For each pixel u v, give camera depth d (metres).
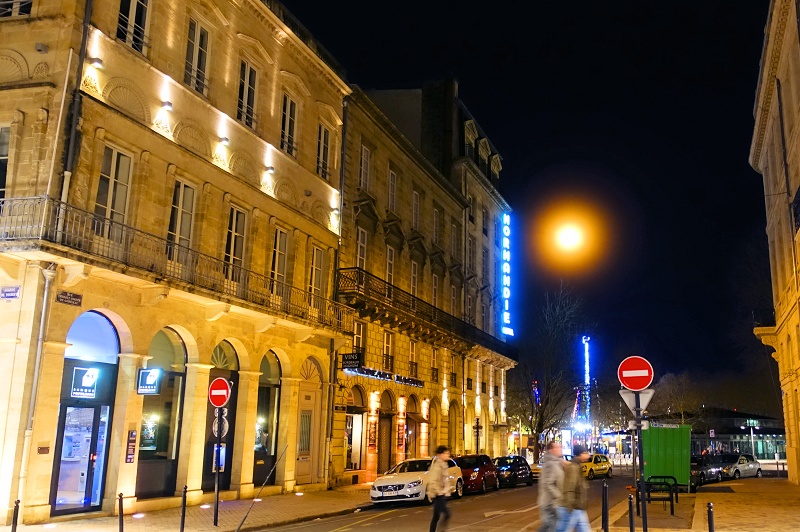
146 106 18.64
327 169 28.45
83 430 16.77
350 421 29.33
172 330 19.64
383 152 33.31
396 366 32.88
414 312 33.44
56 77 16.30
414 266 36.44
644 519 12.41
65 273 15.80
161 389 19.33
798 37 23.89
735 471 38.75
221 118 21.69
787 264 29.70
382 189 32.94
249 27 23.50
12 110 16.22
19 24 16.80
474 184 46.16
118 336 17.80
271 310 22.09
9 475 14.54
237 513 18.09
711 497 24.05
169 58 19.61
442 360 38.25
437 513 13.35
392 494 21.25
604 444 77.12
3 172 16.17
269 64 24.55
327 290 27.34
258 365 22.66
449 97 43.94
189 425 19.61
